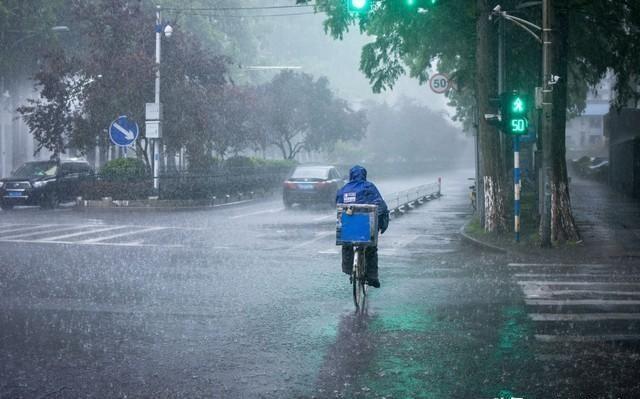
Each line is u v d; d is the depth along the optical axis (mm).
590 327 9625
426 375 7418
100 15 35250
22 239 19906
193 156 35750
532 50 26328
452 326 9695
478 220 23938
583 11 23875
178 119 34906
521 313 10516
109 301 11344
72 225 24109
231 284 13039
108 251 17531
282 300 11562
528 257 16859
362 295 11633
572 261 16172
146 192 32438
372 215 10984
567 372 7531
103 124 34062
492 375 7426
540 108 18062
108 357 8109
